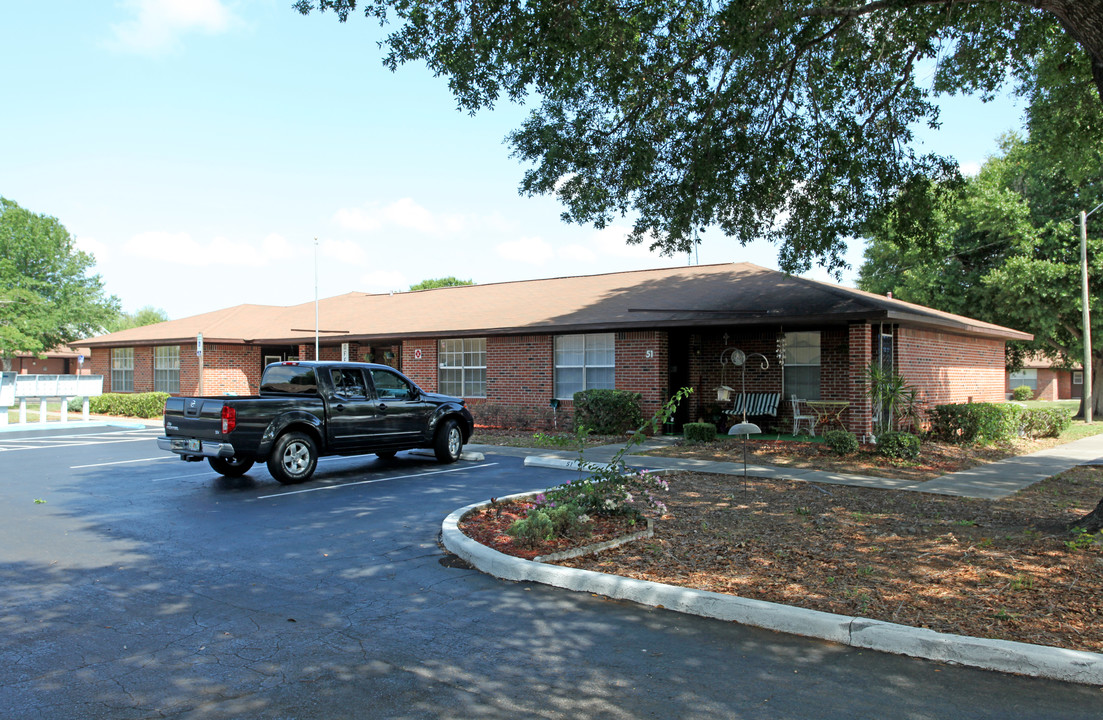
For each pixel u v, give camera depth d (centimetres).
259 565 668
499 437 1783
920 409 1720
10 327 4778
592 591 586
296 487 1091
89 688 405
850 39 1214
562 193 1288
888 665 440
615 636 490
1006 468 1292
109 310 6056
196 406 1100
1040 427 1870
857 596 547
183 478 1182
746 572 620
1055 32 1194
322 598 572
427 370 2244
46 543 750
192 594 581
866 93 1304
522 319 2023
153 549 726
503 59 1040
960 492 1031
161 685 409
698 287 1962
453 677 423
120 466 1336
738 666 439
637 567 637
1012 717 371
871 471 1233
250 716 373
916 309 1722
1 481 1156
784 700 393
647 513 872
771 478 1153
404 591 591
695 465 1282
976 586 570
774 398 1744
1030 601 532
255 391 2808
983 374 2225
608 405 1698
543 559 647
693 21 1126
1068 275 2573
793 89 1296
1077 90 1268
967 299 2881
